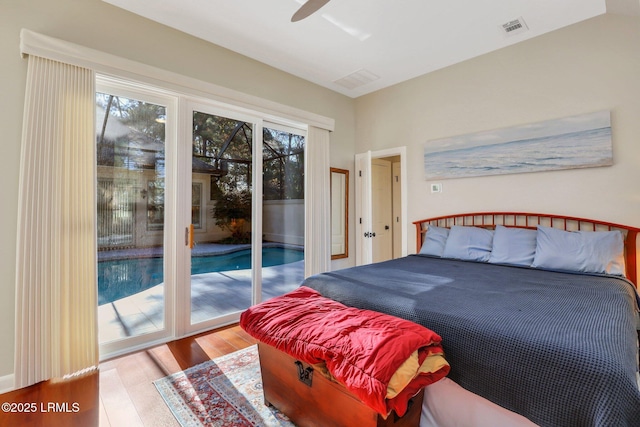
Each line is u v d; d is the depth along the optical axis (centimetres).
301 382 143
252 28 262
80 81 209
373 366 109
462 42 288
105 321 233
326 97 397
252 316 165
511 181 294
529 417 107
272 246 346
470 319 131
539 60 277
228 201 306
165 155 264
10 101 190
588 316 130
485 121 310
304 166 380
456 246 296
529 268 244
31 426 155
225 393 183
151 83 243
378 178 484
